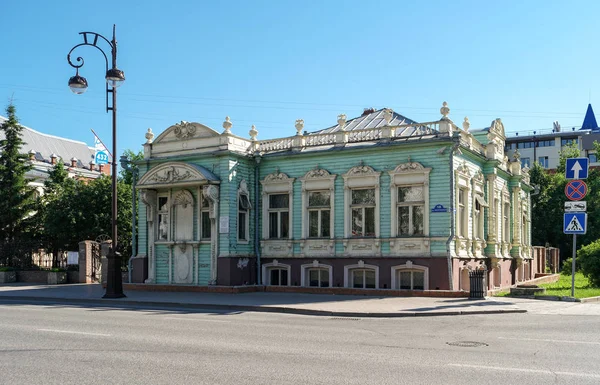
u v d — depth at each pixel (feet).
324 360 30.55
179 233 93.97
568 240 183.11
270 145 95.25
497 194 104.53
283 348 34.50
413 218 82.48
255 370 27.94
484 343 36.81
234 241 89.45
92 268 117.29
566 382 25.54
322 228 89.61
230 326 46.19
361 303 66.80
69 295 81.51
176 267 93.30
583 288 85.71
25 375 26.91
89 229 133.28
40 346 35.12
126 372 27.53
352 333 42.04
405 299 71.26
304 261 89.61
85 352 32.94
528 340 38.11
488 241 94.27
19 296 80.69
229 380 25.85
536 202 185.37
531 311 58.59
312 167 90.33
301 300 71.51
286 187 92.17
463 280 83.10
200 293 84.74
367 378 26.22
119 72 76.43
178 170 90.53
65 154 272.51
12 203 140.67
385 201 84.23
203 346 35.17
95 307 67.00
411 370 27.94
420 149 82.02
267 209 93.66
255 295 80.02
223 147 89.76
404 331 43.55
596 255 87.76
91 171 270.05
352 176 86.58
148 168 96.84
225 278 87.45
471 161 89.25
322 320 52.95
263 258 92.99
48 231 134.41
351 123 102.37
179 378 26.25
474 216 88.99
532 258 129.59
